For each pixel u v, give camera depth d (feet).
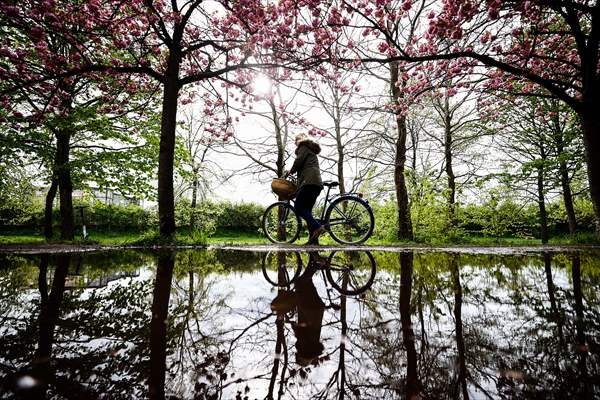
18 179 42.86
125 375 2.63
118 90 24.41
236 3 17.62
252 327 3.95
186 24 22.12
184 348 3.25
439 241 37.91
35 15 14.30
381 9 15.71
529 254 14.30
